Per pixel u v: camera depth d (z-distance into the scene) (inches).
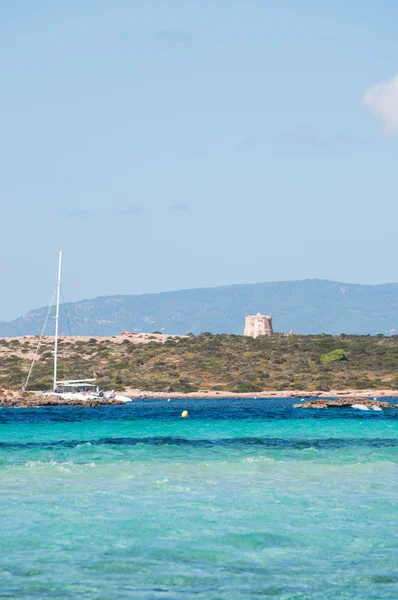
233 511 2129.7
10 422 5221.5
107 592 1497.3
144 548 1779.0
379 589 1529.3
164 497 2301.9
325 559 1718.8
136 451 3388.3
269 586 1540.4
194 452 3368.6
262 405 7800.2
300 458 3181.6
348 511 2149.4
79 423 5098.4
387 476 2726.4
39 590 1503.4
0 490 2385.6
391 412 6668.3
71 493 2347.4
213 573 1614.2
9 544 1797.5
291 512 2129.7
